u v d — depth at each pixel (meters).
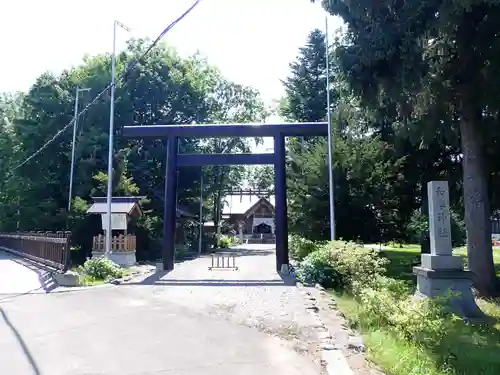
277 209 19.03
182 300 11.45
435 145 19.67
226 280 15.81
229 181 53.44
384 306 7.72
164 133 19.41
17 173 37.88
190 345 6.98
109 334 7.72
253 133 19.09
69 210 31.88
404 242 26.66
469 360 5.80
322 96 42.50
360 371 5.50
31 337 7.48
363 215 22.72
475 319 8.96
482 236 13.51
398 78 12.27
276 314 9.47
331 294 12.60
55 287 13.87
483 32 11.74
